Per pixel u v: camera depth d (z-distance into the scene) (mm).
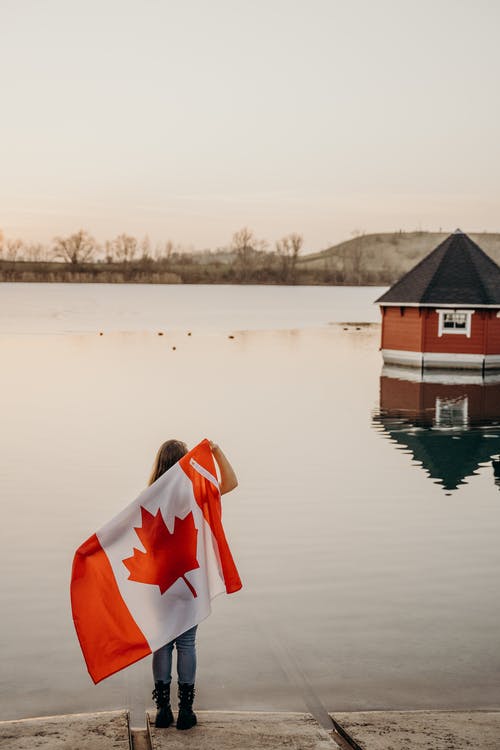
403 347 37375
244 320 69312
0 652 7570
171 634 5160
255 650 7645
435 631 8109
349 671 7180
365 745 4965
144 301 105062
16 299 104125
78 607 5242
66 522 12016
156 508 5277
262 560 10320
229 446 17812
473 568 10062
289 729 5199
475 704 6535
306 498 13492
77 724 5234
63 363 34531
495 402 25547
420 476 15242
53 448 17391
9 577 9648
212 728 5211
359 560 10328
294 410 22984
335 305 104500
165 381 28953
